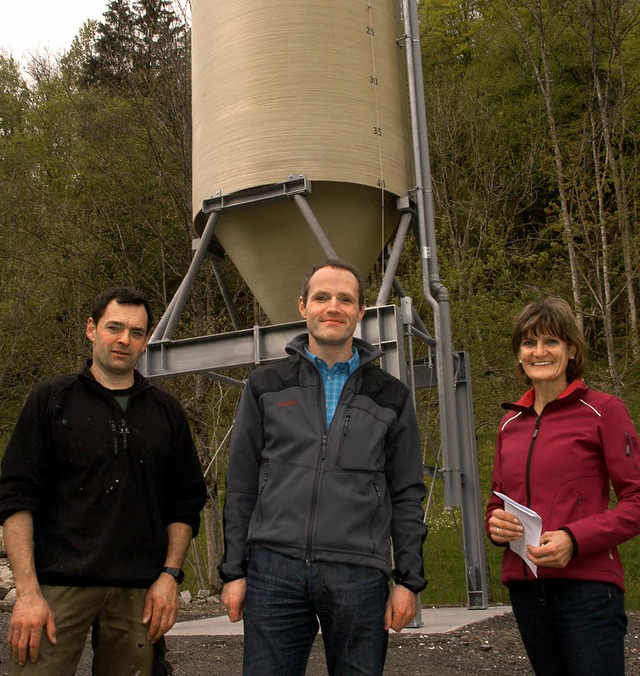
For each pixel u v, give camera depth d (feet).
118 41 64.85
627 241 69.21
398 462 11.69
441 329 30.37
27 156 76.74
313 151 29.48
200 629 25.70
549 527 10.88
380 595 10.84
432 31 111.96
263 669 10.55
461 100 89.40
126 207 58.39
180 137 56.95
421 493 11.77
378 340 26.45
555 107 93.71
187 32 58.95
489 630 23.45
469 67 105.09
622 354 76.02
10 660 10.93
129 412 12.03
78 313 56.85
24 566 11.02
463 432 33.68
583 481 10.95
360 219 30.55
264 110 29.89
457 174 84.28
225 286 37.27
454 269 59.31
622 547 56.08
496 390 56.44
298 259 30.83
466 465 33.35
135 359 12.25
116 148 58.95
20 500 11.20
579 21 89.66
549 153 87.20
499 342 57.98
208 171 31.19
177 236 60.59
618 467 10.84
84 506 11.37
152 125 57.67
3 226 62.28
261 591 10.82
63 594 11.18
